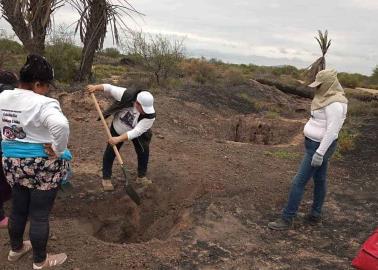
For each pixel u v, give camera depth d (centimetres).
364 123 1297
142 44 1797
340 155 909
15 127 374
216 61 3819
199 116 1367
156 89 1644
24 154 379
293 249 513
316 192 564
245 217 584
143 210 629
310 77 1788
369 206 654
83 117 1023
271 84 2409
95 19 1303
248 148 931
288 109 1883
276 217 591
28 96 369
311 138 514
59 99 1134
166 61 1795
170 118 1202
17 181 393
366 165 859
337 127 489
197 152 848
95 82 1452
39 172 385
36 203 400
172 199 645
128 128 589
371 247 469
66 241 496
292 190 543
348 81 3050
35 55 377
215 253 491
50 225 533
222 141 1004
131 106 579
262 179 716
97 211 600
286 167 802
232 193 650
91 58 1431
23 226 431
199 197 634
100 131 920
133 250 487
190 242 511
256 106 1808
